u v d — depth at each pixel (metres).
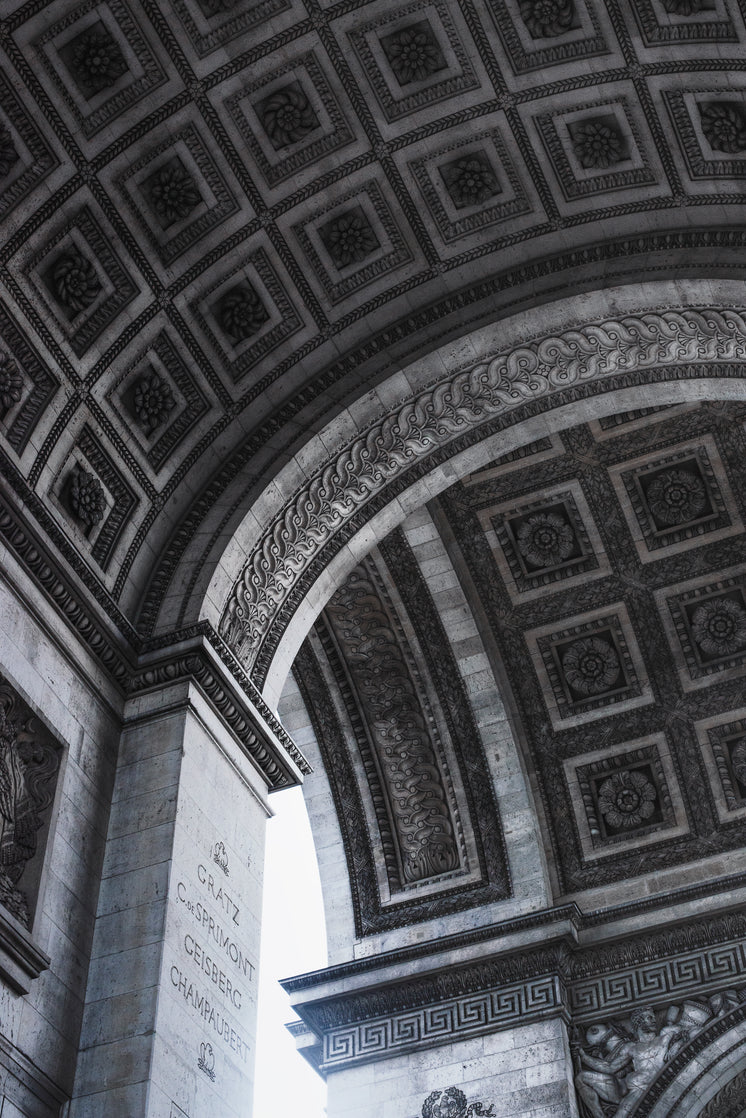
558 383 24.53
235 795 21.00
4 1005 16.58
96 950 18.38
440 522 30.30
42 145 21.11
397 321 24.78
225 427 24.11
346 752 31.28
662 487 29.86
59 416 21.44
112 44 21.52
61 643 19.89
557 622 30.83
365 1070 27.67
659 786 29.92
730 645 30.17
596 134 23.52
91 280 22.00
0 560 19.14
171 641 21.06
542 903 28.73
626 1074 26.27
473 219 24.39
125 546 22.25
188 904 18.97
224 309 23.86
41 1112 16.64
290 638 23.50
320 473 23.89
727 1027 26.11
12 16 20.41
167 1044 17.50
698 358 23.48
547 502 30.22
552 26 22.59
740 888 27.50
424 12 22.67
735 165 22.80
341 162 23.69
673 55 22.23
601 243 24.19
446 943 28.34
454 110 23.53
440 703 30.98
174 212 22.86
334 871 30.62
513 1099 26.11
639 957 27.50
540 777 30.47
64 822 18.72
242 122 22.95
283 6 22.23
